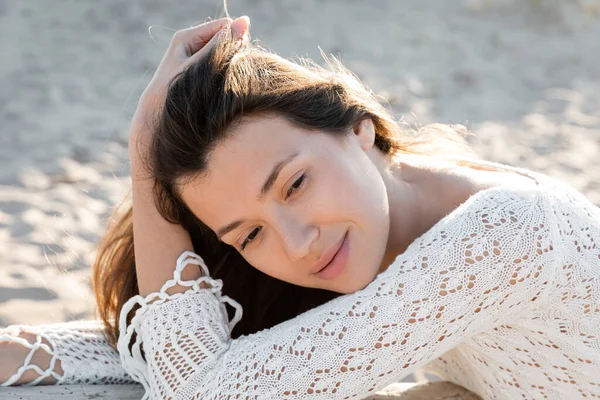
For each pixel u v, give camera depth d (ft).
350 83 8.93
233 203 8.13
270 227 8.13
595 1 38.75
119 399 9.08
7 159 22.34
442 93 29.22
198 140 8.02
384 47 33.86
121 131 24.79
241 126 7.99
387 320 7.84
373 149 9.00
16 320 14.06
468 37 36.14
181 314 8.68
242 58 8.32
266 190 7.96
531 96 29.50
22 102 26.94
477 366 9.20
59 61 31.12
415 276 7.86
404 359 7.93
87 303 14.84
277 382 7.94
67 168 21.77
